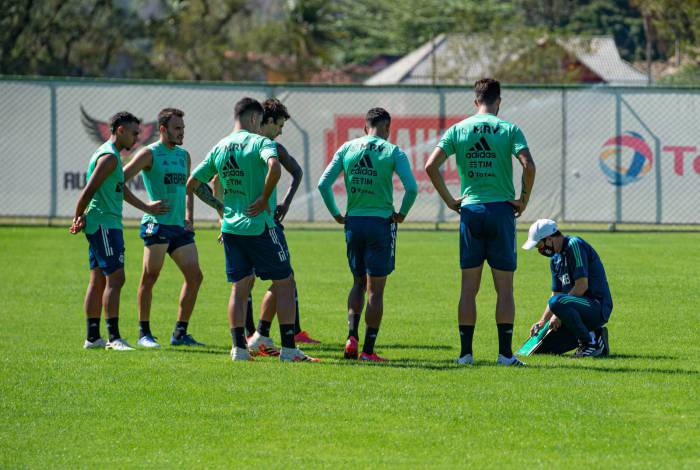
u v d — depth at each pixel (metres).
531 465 20.17
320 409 24.58
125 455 21.02
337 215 32.41
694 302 44.28
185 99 76.44
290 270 31.23
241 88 76.12
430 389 26.64
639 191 75.88
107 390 26.64
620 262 58.66
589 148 75.88
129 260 60.31
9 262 58.78
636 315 40.97
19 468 20.19
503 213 29.75
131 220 79.12
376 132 31.83
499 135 29.61
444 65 148.88
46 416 24.09
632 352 32.97
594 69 169.38
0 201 76.38
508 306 30.19
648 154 75.69
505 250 29.89
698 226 77.75
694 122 75.31
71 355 32.12
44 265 57.59
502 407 24.67
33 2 141.25
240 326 31.14
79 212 32.72
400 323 39.56
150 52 170.75
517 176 76.12
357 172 31.36
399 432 22.58
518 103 75.94
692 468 19.91
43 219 81.56
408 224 82.12
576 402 25.19
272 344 33.78
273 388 26.84
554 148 76.06
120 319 40.91
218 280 51.88
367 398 25.66
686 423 23.27
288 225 80.62
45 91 76.25
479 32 153.12
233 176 30.58
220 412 24.34
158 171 34.47
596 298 32.44
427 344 34.91
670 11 137.88
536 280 51.84
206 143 76.50
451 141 30.11
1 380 27.91
